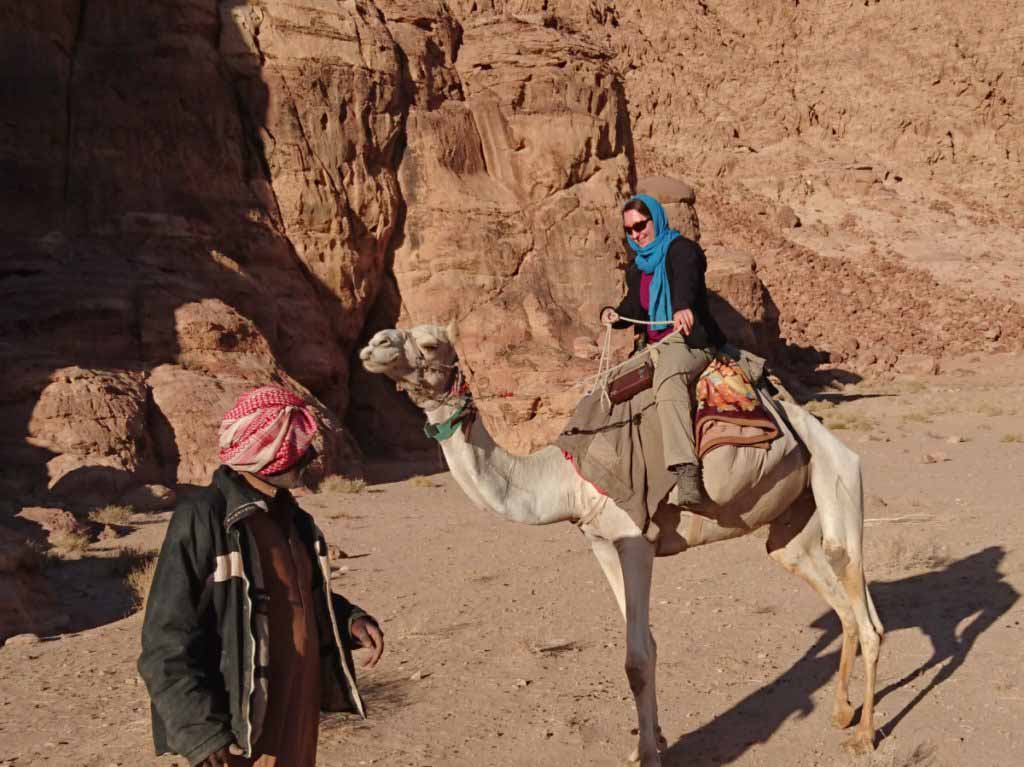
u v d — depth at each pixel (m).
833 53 124.81
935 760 5.59
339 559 13.72
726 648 7.95
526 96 32.25
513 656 8.05
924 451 25.08
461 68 32.84
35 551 13.05
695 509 5.55
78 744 6.46
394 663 8.05
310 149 28.75
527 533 15.44
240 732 3.22
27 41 25.69
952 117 116.62
